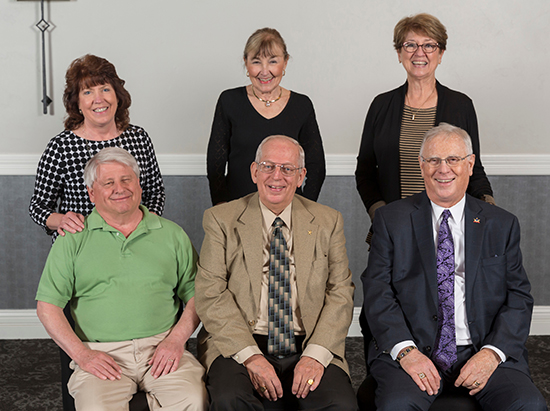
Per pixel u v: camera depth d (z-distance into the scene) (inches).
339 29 131.2
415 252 82.9
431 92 101.9
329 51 132.1
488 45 131.7
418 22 96.6
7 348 131.6
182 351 82.0
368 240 105.3
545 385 114.0
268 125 103.0
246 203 85.4
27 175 132.7
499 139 136.3
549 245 139.3
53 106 131.2
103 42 129.7
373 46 132.0
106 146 96.3
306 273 82.0
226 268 83.8
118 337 81.3
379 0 130.0
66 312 88.9
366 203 106.0
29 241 135.0
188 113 133.6
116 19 129.0
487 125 135.7
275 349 81.2
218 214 84.7
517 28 130.9
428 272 80.7
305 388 75.6
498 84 133.7
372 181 107.8
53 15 127.9
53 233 95.4
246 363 77.9
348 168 136.0
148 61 130.9
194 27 130.0
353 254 139.3
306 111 105.7
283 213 84.0
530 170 136.4
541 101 134.6
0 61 128.9
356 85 133.7
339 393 74.9
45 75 129.1
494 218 81.8
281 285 81.7
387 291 82.8
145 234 84.6
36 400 107.4
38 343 134.8
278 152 79.9
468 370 75.6
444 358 79.4
